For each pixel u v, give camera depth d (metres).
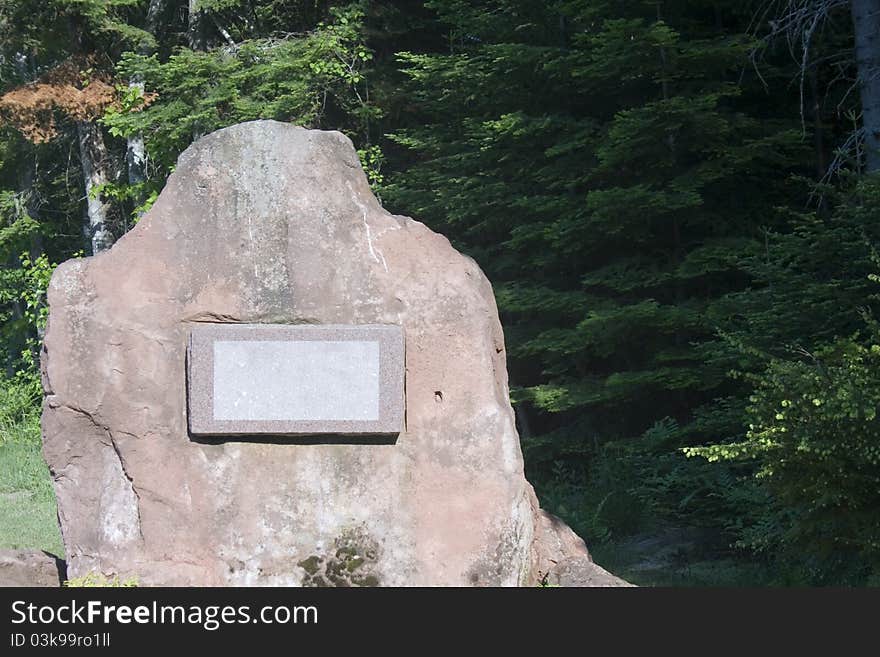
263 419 6.29
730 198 12.43
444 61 14.03
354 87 16.55
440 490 6.38
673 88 12.14
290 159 6.63
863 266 8.59
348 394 6.33
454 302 6.51
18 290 20.73
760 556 9.18
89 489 6.35
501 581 6.30
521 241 13.44
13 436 16.62
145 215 6.59
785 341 8.75
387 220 6.66
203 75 15.88
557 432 12.92
